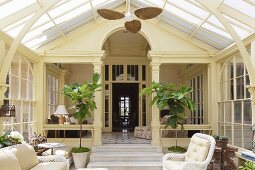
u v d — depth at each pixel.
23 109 7.80
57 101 12.07
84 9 7.97
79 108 8.28
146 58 13.42
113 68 13.55
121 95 15.30
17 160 4.61
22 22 6.66
